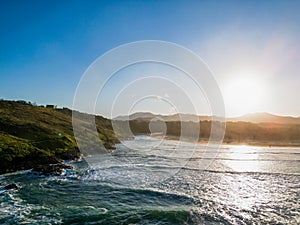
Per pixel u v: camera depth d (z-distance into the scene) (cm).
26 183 1741
